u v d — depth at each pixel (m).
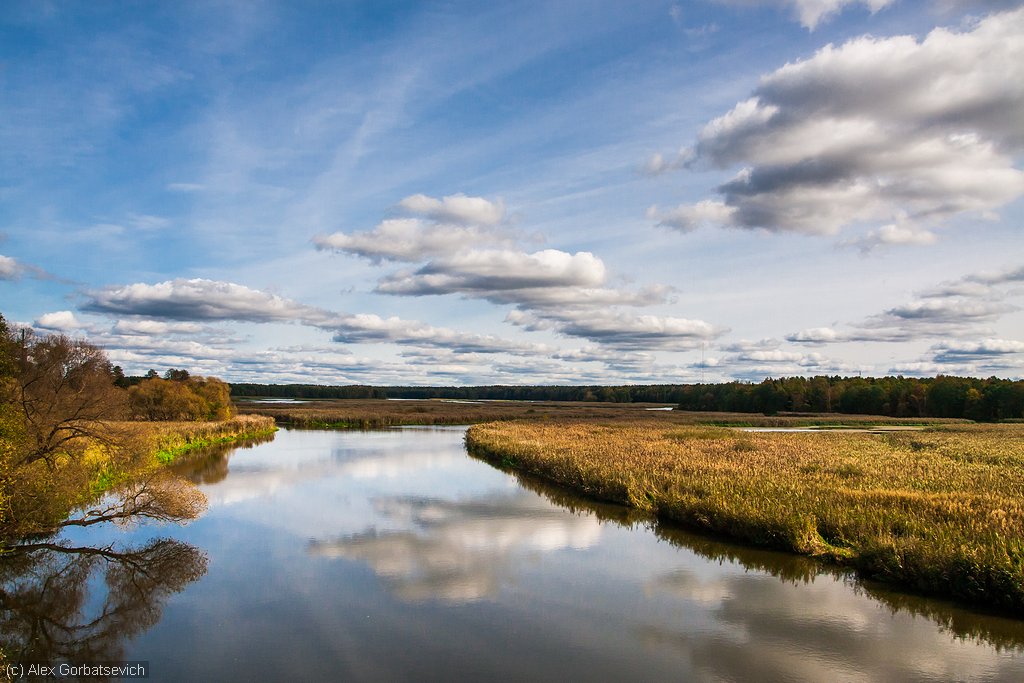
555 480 30.30
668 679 9.85
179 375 93.69
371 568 15.97
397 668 10.29
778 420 86.62
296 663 10.47
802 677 9.87
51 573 15.59
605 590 14.18
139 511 19.44
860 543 16.03
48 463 19.47
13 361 27.08
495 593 14.01
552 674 10.04
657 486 24.52
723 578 14.98
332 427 80.19
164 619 12.53
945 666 10.20
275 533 19.73
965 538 14.49
